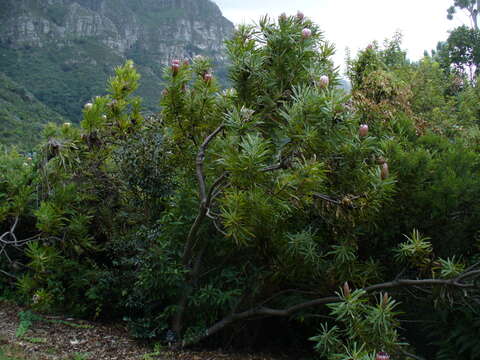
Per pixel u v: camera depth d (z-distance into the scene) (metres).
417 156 4.43
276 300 5.02
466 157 4.75
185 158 5.22
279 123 3.92
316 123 3.54
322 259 4.41
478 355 4.13
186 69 4.96
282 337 5.54
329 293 4.55
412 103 7.58
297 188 3.59
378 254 4.79
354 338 3.80
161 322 4.82
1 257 6.43
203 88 4.80
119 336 5.02
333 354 3.56
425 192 4.41
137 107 6.57
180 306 4.77
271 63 4.32
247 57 4.18
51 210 5.67
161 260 4.59
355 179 3.95
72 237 5.85
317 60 4.39
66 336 4.86
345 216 3.93
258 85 4.26
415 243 3.98
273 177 3.73
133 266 5.41
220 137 4.77
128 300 4.95
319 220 4.57
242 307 4.91
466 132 6.38
